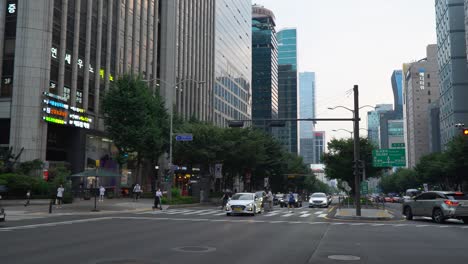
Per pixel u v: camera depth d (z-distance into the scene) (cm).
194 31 8369
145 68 6153
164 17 6812
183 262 992
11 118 3997
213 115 9494
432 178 7950
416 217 2838
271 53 18975
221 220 2323
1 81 4088
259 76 18788
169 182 3834
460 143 5538
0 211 1995
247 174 6316
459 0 9931
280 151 7281
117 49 5391
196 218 2453
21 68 4034
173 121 5281
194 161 5134
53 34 4288
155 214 2794
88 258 1034
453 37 9862
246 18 13550
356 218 2544
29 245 1253
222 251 1170
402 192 13462
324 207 4416
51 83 4247
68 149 4609
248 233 1645
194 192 5122
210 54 9500
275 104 19700
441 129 11038
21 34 4075
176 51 7212
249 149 5284
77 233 1581
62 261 990
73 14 4594
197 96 8450
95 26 4991
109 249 1183
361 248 1263
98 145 4956
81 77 4700
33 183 3572
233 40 11688
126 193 5316
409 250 1231
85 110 4691
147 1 6291
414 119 17300
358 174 2761
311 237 1539
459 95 9612
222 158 5112
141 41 6028
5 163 3688
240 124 2858
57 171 3972
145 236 1500
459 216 2241
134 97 4375
